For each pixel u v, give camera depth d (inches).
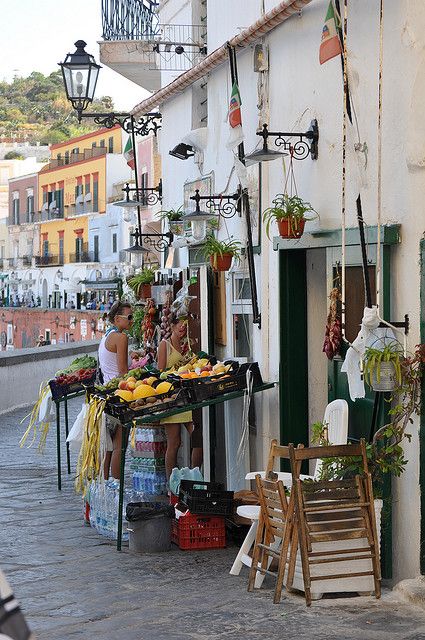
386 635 229.8
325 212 317.7
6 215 4018.2
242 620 245.3
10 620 88.7
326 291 353.1
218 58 418.3
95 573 296.0
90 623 246.5
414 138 258.7
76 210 2962.6
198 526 324.8
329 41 280.4
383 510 269.9
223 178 440.5
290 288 353.1
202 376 346.6
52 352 820.0
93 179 2849.4
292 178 345.4
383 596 260.2
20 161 4037.9
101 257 2790.4
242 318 407.5
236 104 370.9
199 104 495.2
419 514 261.3
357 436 295.7
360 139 287.1
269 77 367.2
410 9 259.0
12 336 3061.0
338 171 307.6
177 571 297.3
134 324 566.9
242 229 405.4
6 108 7322.8
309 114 329.1
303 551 255.4
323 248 334.0
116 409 328.2
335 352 299.1
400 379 258.2
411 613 245.9
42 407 454.0
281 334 353.1
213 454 410.3
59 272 3029.0
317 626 238.4
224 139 436.8
